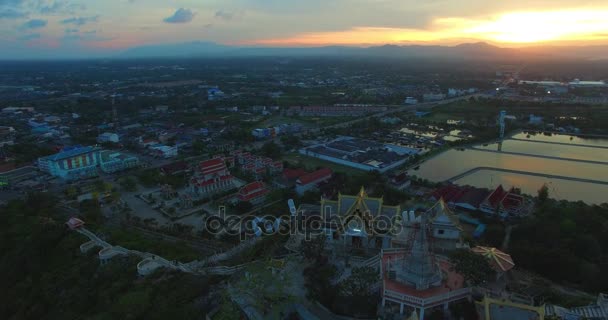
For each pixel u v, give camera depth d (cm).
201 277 10706
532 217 14050
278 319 8906
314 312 8894
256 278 10194
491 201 15112
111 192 18800
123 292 10631
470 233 13650
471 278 8675
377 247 11644
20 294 12188
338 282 9588
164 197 18275
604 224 13150
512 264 9431
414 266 8775
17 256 13525
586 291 9888
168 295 10100
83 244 13238
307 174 18488
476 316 8219
